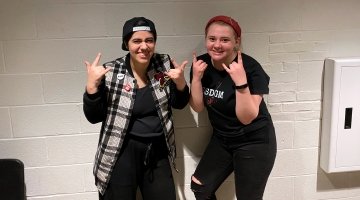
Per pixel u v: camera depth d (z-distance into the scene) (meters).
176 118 2.23
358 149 2.27
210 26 1.83
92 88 1.65
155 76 1.81
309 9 2.18
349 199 2.45
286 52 2.22
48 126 2.13
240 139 1.94
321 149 2.37
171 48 2.12
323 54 2.26
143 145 1.83
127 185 1.85
